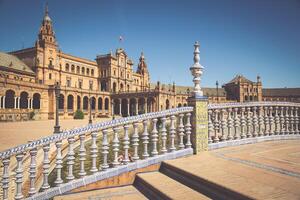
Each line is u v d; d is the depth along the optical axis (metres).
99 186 5.18
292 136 8.73
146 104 80.88
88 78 90.00
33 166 4.75
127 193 4.86
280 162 5.29
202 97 6.61
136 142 5.75
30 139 21.83
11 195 7.30
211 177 4.24
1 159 4.48
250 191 3.52
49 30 75.56
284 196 3.33
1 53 68.25
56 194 4.79
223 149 6.89
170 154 5.98
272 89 116.19
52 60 75.19
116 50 96.69
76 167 12.78
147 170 5.66
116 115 88.31
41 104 62.28
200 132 6.52
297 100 107.50
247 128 7.90
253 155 6.04
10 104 59.12
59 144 5.00
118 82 95.50
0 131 29.05
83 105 83.31
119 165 5.53
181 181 4.80
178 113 6.33
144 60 121.75
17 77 65.25
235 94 109.50
